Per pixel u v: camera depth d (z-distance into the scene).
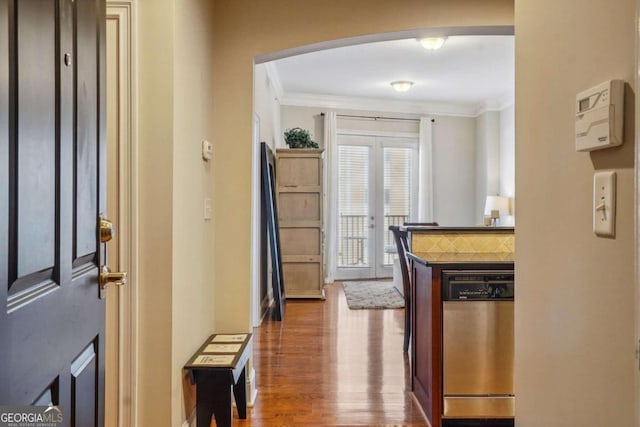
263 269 5.05
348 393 2.80
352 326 4.38
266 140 5.20
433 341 2.33
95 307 1.17
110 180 1.95
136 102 1.95
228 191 2.70
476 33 2.86
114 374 1.96
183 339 2.13
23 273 0.78
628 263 0.75
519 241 1.17
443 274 2.33
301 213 5.66
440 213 7.43
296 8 2.75
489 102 6.96
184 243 2.13
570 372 0.93
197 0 2.33
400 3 2.75
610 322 0.79
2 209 0.71
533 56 1.09
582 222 0.88
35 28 0.83
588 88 0.86
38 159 0.84
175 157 1.99
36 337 0.83
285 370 3.19
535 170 1.08
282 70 5.50
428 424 2.39
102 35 1.22
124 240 1.95
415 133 7.36
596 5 0.83
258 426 2.37
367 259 7.29
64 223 0.96
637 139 0.71
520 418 1.16
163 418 1.96
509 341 2.33
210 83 2.62
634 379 0.72
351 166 7.17
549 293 1.01
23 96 0.78
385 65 5.28
